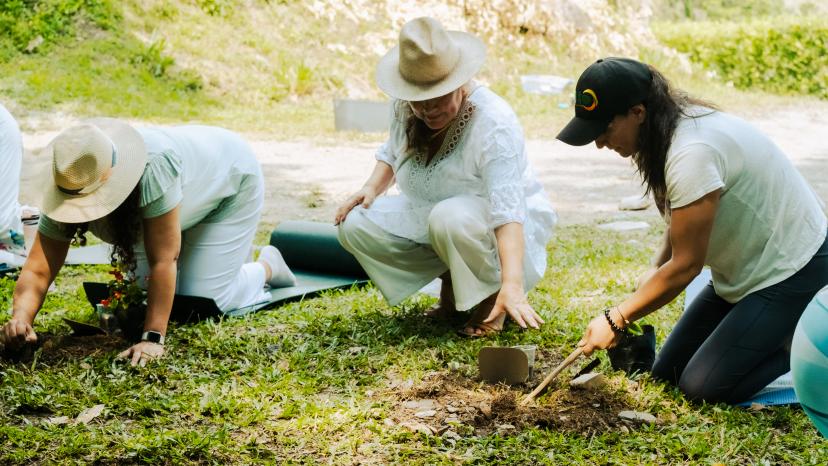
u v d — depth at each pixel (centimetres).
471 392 392
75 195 403
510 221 438
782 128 1689
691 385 381
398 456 329
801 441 341
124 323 449
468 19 1938
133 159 408
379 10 1906
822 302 266
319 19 1834
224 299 509
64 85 1452
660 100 354
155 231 424
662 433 350
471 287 455
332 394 394
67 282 593
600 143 366
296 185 1051
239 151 512
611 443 341
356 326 484
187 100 1545
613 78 350
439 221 451
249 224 519
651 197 937
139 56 1577
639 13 2291
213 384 395
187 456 329
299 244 623
